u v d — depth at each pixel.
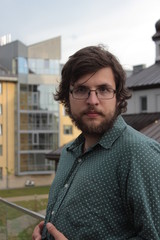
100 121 2.22
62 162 2.70
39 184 51.50
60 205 2.35
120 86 2.31
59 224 2.28
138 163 2.02
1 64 53.22
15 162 50.53
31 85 51.88
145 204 1.95
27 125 51.09
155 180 1.98
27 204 32.59
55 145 52.38
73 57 2.32
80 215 2.15
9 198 38.09
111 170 2.11
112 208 2.09
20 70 51.34
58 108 52.97
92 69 2.21
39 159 51.50
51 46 53.31
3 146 50.28
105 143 2.19
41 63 52.66
